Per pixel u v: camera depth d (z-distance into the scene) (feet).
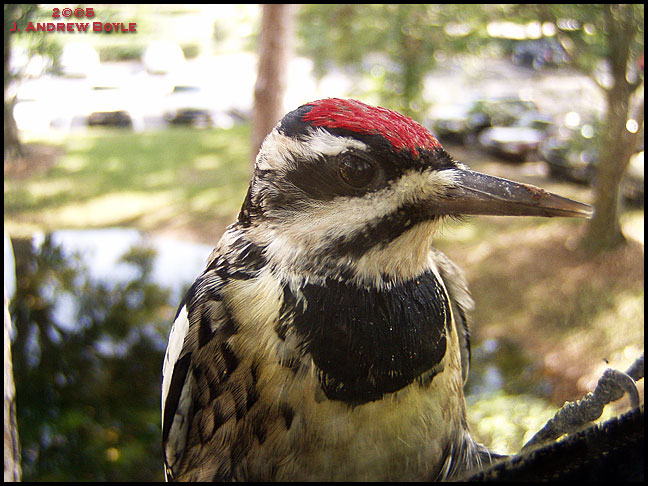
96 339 18.76
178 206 46.88
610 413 5.53
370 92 40.83
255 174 6.51
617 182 34.42
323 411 5.98
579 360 23.44
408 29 38.04
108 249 23.26
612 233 34.99
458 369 6.89
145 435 17.03
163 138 63.31
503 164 50.83
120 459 16.12
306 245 6.14
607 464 3.86
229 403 6.25
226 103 67.67
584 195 40.29
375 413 6.00
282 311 6.07
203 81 64.90
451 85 56.59
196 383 6.52
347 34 39.63
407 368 6.08
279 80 28.43
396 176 5.93
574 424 5.79
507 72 46.96
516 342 26.21
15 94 22.24
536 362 22.93
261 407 6.09
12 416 8.79
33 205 43.04
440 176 5.97
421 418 6.22
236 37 61.05
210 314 6.35
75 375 18.01
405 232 6.07
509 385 18.17
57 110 58.70
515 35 37.37
